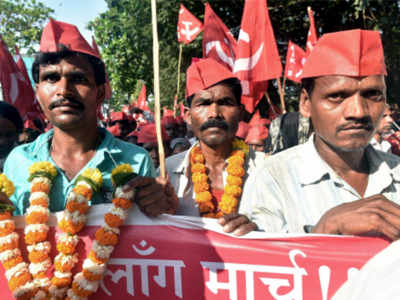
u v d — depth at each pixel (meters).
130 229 1.48
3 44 2.99
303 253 1.36
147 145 3.86
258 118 4.53
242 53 2.73
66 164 1.73
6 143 2.43
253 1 2.69
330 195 1.48
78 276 1.39
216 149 2.31
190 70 2.31
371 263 0.61
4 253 1.39
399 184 1.48
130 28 8.12
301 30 11.96
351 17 10.95
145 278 1.47
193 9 11.40
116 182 1.47
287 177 1.54
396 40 9.52
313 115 1.43
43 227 1.44
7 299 1.46
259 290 1.40
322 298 1.34
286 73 4.79
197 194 2.23
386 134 4.79
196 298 1.44
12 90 3.17
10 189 1.48
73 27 1.67
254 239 1.40
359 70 1.26
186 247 1.45
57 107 1.61
